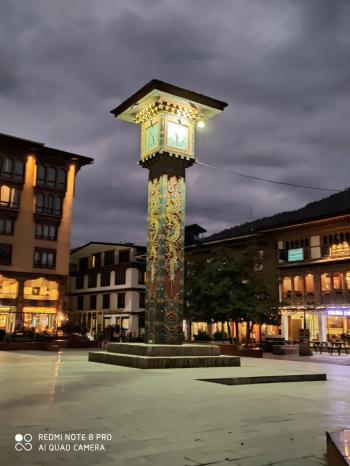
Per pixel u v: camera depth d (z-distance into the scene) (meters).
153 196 18.80
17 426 6.51
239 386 12.18
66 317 50.66
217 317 32.62
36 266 49.47
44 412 7.54
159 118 18.64
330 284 41.44
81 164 53.72
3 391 9.89
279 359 26.31
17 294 48.34
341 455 4.05
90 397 9.20
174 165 18.70
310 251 43.12
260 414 7.89
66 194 52.25
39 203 50.47
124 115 20.36
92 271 65.50
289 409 8.46
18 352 27.59
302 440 6.12
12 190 49.06
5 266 47.78
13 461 4.99
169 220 18.17
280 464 5.10
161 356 16.36
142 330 57.94
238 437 6.23
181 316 17.94
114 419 7.15
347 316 40.28
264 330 45.56
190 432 6.44
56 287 51.12
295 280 44.28
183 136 18.94
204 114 19.78
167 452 5.45
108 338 42.97
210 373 14.15
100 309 62.72
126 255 60.44
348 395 10.60
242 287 33.16
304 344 29.95
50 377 12.74
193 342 31.83
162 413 7.73
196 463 5.05
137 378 12.63
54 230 51.28
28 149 49.81
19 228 48.97
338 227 41.03
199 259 34.59
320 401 9.55
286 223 44.09
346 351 32.00
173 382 11.82
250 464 5.07
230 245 49.72
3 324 47.62
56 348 29.64
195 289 33.03
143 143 19.53
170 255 17.98
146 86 18.41
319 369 17.95
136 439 6.00
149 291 18.28
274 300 35.41
